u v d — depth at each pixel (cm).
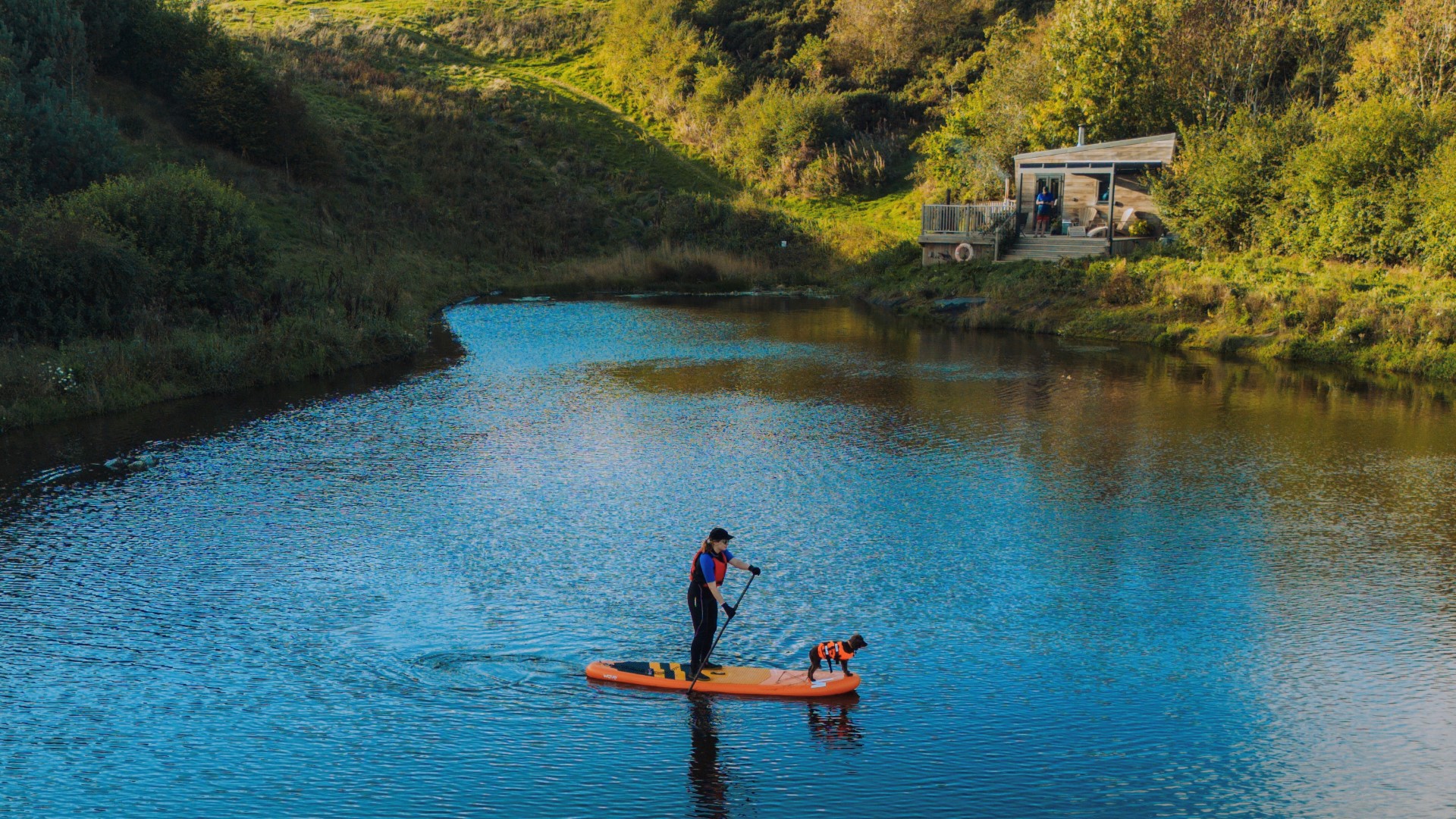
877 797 762
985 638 1033
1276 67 5181
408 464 1683
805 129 6128
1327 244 3203
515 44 7400
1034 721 871
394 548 1280
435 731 849
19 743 823
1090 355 2844
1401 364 2533
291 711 878
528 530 1352
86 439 1833
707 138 6419
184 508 1434
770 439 1872
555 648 1004
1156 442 1844
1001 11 6919
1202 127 4441
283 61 5631
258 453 1750
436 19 7606
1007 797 763
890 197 5791
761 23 7362
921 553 1274
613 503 1475
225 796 755
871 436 1898
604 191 5566
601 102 6744
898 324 3550
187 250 2639
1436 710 888
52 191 2942
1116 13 4612
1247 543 1312
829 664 924
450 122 5531
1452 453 1761
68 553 1249
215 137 4284
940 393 2309
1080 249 3819
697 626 920
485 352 2903
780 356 2836
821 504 1474
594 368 2644
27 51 3475
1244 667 970
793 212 5722
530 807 746
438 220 4766
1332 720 874
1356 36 4941
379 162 4959
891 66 6850
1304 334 2767
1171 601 1124
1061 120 4684
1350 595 1142
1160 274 3306
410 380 2461
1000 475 1631
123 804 744
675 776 789
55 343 2256
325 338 2625
